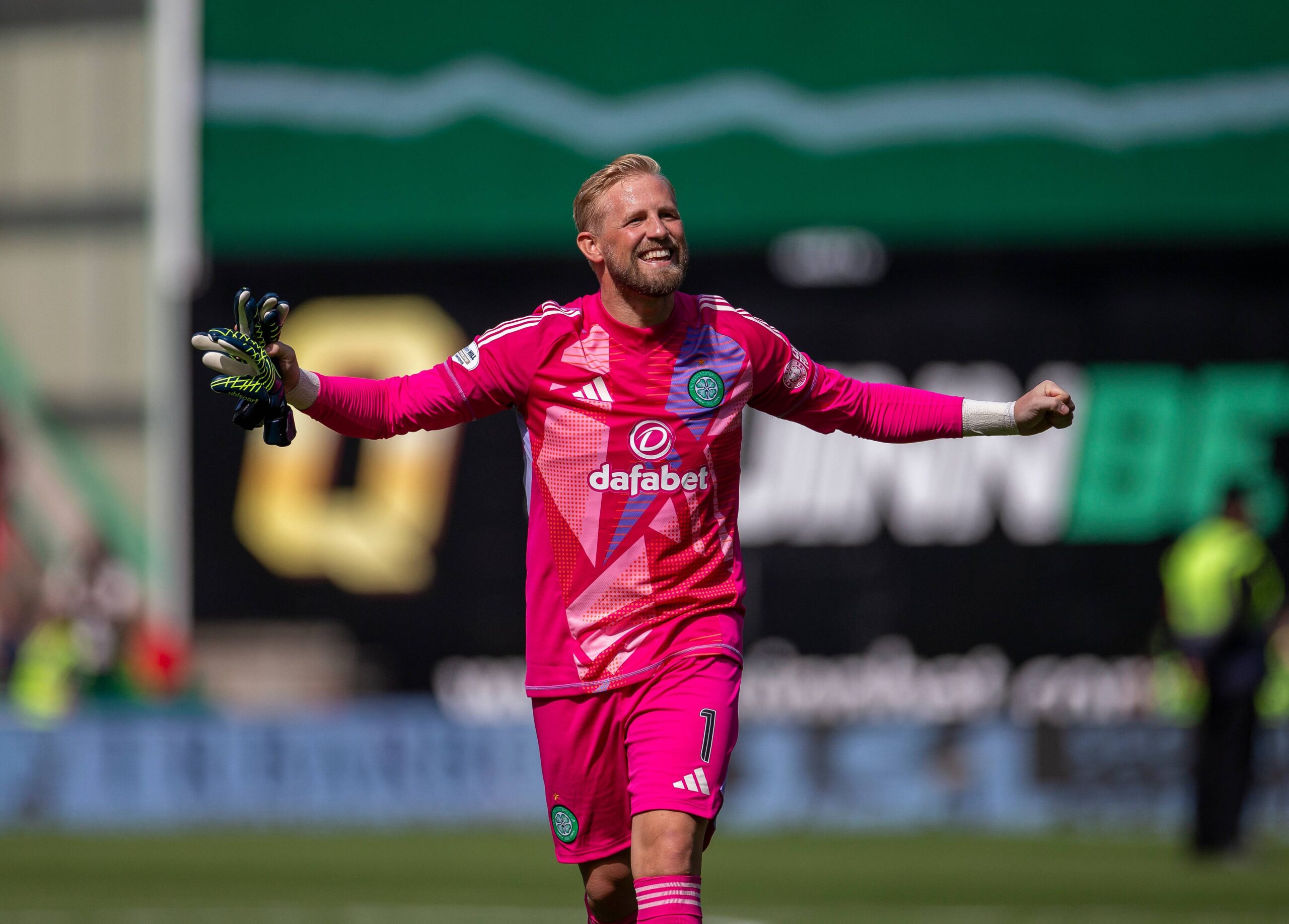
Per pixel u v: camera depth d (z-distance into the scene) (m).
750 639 50.03
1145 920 27.16
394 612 51.34
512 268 51.94
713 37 51.38
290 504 52.19
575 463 14.67
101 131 56.97
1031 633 49.66
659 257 14.34
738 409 14.89
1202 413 49.69
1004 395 50.16
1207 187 50.28
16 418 56.38
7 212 57.31
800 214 51.00
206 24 53.25
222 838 42.00
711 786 14.30
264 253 53.12
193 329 53.75
